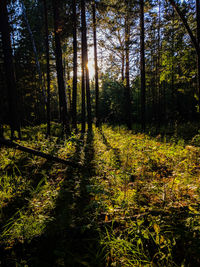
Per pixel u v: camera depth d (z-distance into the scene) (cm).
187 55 1030
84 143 755
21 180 405
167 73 1150
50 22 1291
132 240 210
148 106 2800
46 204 300
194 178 365
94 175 439
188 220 220
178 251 196
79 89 3825
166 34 1652
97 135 1059
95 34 1568
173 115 2281
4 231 229
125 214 262
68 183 387
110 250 203
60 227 224
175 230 219
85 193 334
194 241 194
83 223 244
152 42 1748
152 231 221
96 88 1675
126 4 1198
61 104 1098
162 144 769
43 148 612
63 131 1049
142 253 196
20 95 2228
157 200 300
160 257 193
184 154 552
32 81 2245
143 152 602
